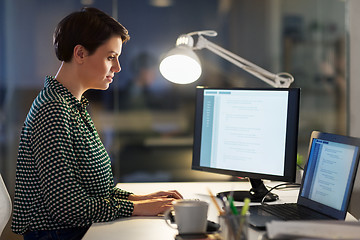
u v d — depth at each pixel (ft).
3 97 12.66
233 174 5.34
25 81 12.66
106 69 4.84
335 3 13.80
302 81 14.01
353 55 8.23
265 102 5.14
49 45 12.69
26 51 12.63
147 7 13.32
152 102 14.10
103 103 13.91
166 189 6.09
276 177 5.03
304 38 13.84
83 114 4.81
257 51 13.64
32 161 4.52
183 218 3.59
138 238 3.81
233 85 13.57
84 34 4.68
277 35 13.73
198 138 5.65
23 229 4.58
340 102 14.16
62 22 4.80
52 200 4.28
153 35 13.43
